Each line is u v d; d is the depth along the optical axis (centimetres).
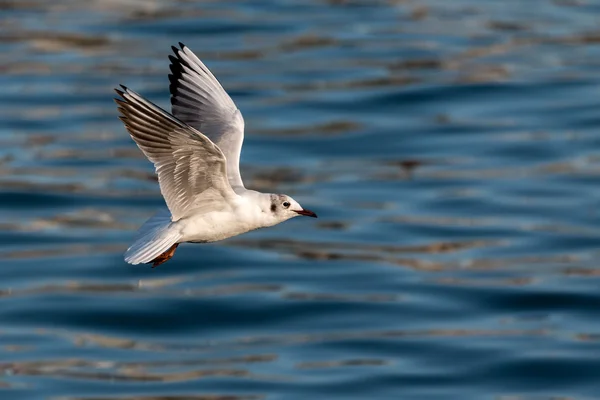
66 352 1625
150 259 975
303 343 1647
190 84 1134
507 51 2980
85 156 2383
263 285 1827
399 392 1518
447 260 1920
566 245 1970
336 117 2578
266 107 2614
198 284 1834
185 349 1642
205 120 1120
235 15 3250
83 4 3316
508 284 1819
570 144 2441
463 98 2691
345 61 2897
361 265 1900
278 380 1544
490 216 2103
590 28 3156
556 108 2631
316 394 1508
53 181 2247
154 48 2981
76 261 1908
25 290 1803
